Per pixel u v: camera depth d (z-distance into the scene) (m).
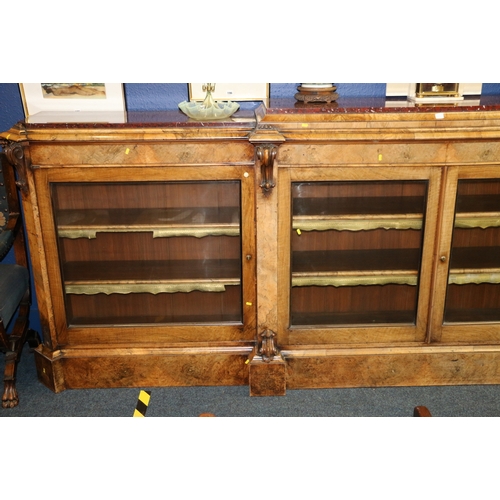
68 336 2.76
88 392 2.81
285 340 2.74
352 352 2.74
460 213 2.58
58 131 2.38
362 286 2.77
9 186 2.80
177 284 2.70
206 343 2.77
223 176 2.48
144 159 2.44
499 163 2.45
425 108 2.40
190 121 2.46
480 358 2.77
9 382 2.71
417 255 2.71
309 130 2.38
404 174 2.47
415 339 2.76
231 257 2.75
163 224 2.61
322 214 2.58
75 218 2.62
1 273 2.73
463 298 2.83
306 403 2.69
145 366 2.79
